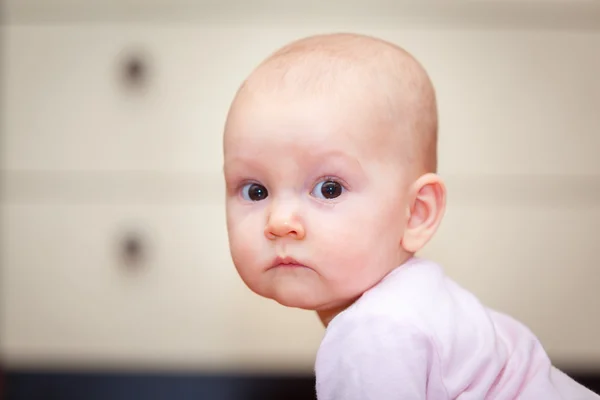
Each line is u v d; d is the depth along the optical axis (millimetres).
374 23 1142
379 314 514
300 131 529
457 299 578
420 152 581
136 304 1198
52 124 1173
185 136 1165
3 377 1217
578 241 1162
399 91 570
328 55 573
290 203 535
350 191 539
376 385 494
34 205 1188
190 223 1181
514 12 1137
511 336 631
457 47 1138
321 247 530
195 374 1231
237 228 557
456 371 526
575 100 1143
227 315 1196
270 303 1191
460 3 1136
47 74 1164
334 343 521
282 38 1146
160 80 1157
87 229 1190
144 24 1152
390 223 553
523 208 1159
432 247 1162
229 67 1150
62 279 1200
